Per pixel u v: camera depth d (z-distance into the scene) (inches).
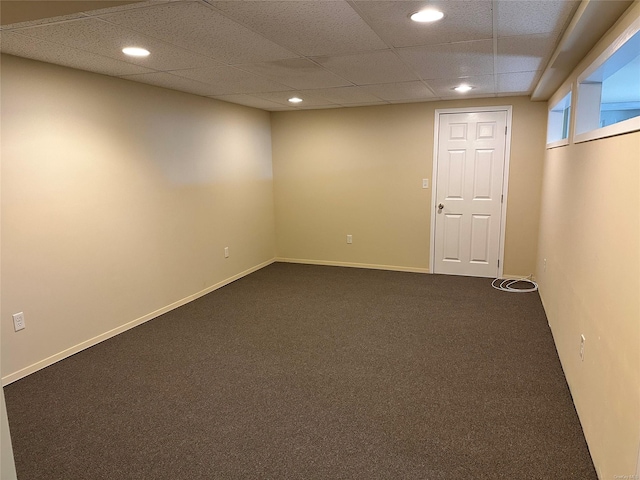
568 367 109.5
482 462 82.4
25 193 116.8
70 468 82.8
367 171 226.5
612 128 74.5
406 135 215.5
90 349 135.9
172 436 92.3
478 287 196.5
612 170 75.4
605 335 75.9
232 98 188.9
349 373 118.5
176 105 168.9
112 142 141.8
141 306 157.8
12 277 115.1
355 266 238.5
